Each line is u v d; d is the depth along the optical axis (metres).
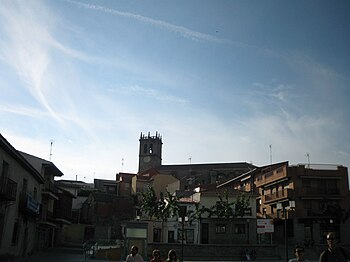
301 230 55.41
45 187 44.00
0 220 27.75
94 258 38.28
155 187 80.44
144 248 37.25
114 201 70.75
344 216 55.44
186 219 41.06
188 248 43.25
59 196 50.72
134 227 37.62
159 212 54.84
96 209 69.44
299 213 55.72
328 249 9.56
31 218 37.50
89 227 65.12
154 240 55.72
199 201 55.66
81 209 73.56
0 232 27.72
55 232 55.88
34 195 38.22
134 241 37.31
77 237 64.25
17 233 32.62
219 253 43.78
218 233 54.22
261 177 65.06
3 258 28.67
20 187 31.94
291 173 57.41
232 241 53.75
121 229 64.75
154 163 124.38
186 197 60.62
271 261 42.50
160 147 127.75
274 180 60.56
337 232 55.41
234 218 54.41
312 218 55.19
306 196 56.12
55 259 35.09
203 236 54.34
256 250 44.47
